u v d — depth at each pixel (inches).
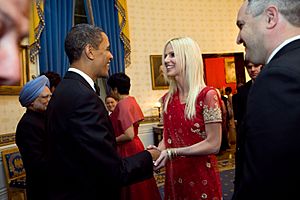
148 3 282.8
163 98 76.0
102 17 247.4
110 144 57.5
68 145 57.1
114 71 250.2
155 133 271.3
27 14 12.5
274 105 32.1
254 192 32.6
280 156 30.7
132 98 126.4
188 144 68.9
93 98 58.7
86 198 57.3
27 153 85.6
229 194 179.5
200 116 67.2
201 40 306.8
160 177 217.5
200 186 68.2
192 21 303.3
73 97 57.6
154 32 284.0
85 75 62.6
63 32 218.1
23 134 86.8
